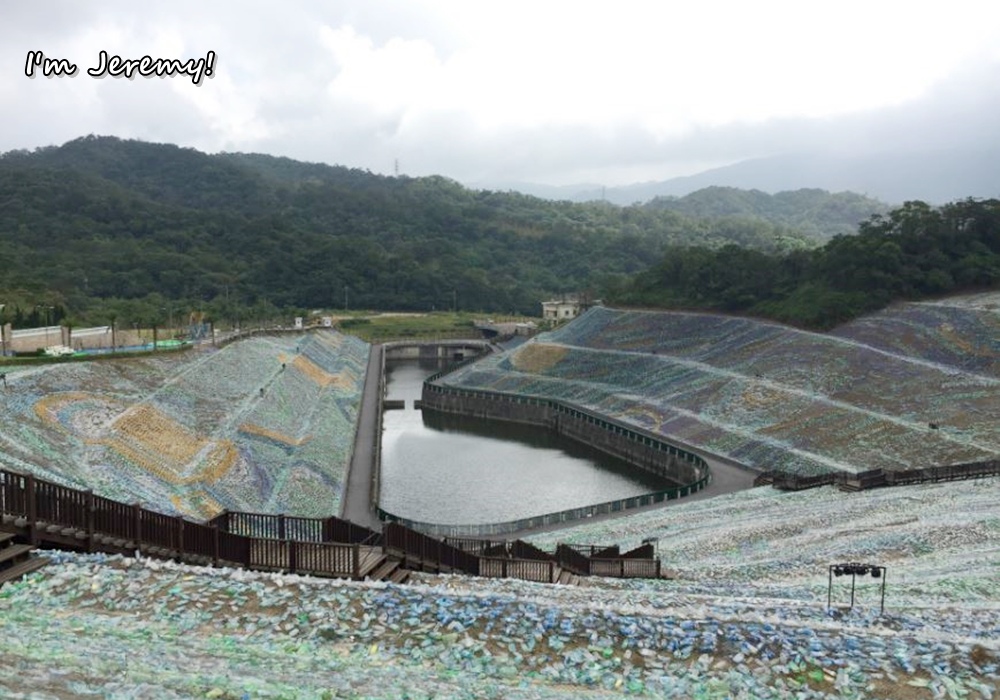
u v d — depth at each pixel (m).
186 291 180.62
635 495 68.38
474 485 72.06
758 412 79.62
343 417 85.00
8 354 72.38
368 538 27.00
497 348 153.75
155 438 52.12
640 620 16.83
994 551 34.31
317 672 13.89
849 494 50.97
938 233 101.31
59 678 12.11
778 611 20.94
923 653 15.35
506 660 15.17
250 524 26.33
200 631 15.45
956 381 73.06
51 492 18.36
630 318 124.56
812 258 113.19
